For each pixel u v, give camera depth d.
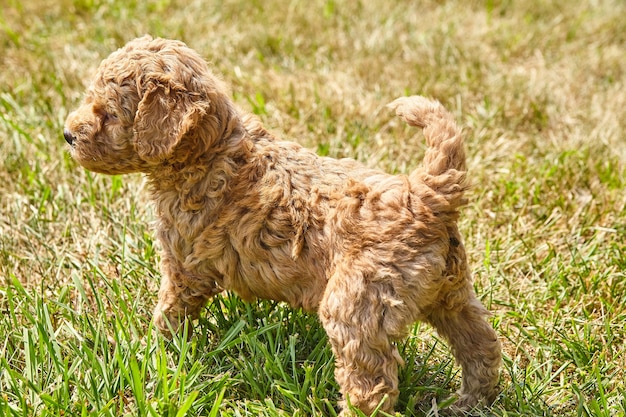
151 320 1.38
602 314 1.44
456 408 1.33
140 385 1.26
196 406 1.29
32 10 2.27
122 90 1.29
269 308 1.41
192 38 2.10
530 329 1.43
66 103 1.81
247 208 1.29
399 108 1.26
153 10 2.29
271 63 2.01
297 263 1.28
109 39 2.09
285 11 2.29
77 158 1.31
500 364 1.33
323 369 1.33
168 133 1.27
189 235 1.31
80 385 1.28
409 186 1.25
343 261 1.25
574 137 1.77
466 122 1.81
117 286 1.39
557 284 1.48
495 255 1.53
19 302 1.41
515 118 1.82
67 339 1.37
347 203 1.25
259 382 1.33
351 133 1.73
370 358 1.24
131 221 1.54
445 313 1.30
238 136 1.30
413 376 1.36
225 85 1.35
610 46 2.17
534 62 2.09
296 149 1.31
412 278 1.23
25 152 1.68
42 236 1.53
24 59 1.97
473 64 2.01
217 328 1.39
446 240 1.25
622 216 1.58
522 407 1.32
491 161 1.71
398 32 2.21
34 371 1.31
